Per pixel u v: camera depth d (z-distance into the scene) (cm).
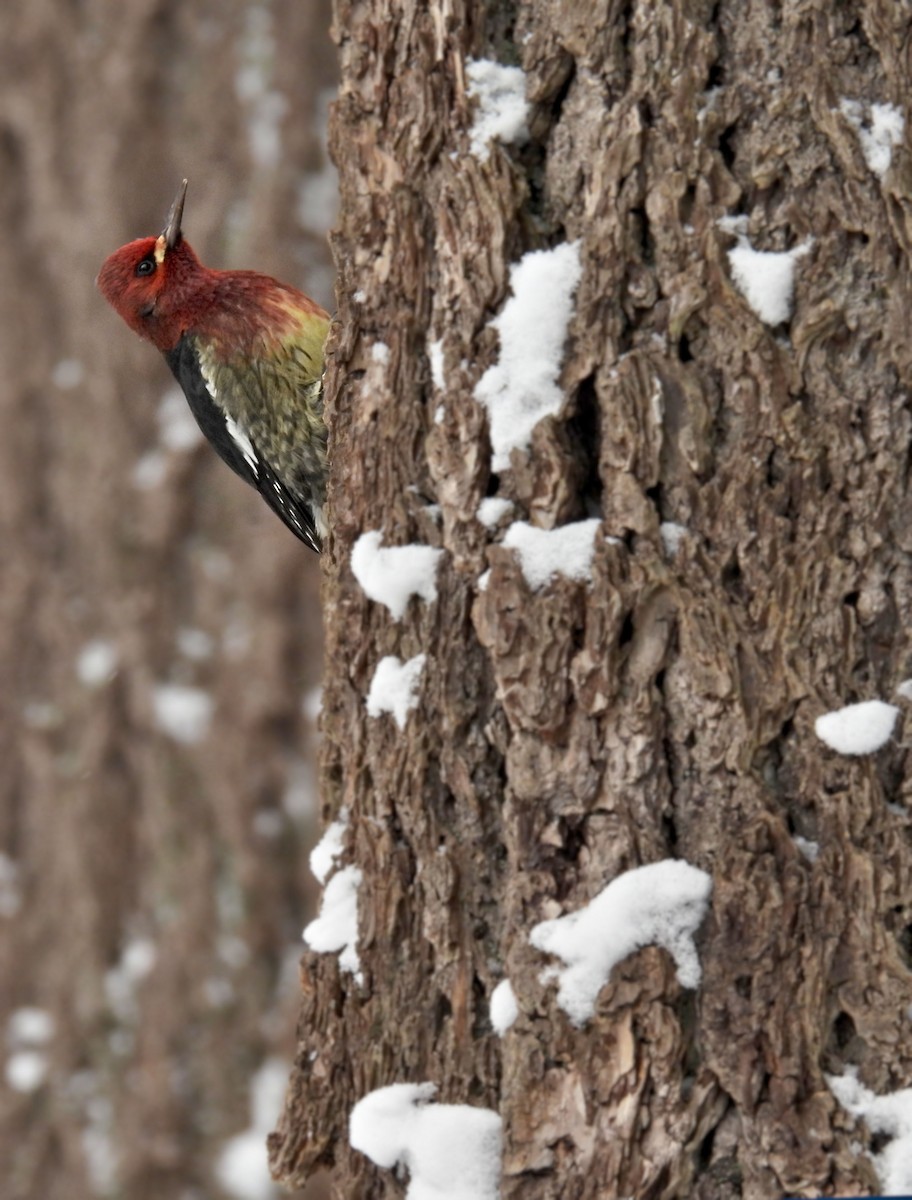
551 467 532
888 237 511
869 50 516
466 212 551
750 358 517
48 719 1240
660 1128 513
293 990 1197
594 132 537
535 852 533
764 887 509
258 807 1209
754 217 522
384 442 583
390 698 574
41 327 1270
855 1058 505
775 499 517
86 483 1246
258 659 1213
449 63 563
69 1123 1208
